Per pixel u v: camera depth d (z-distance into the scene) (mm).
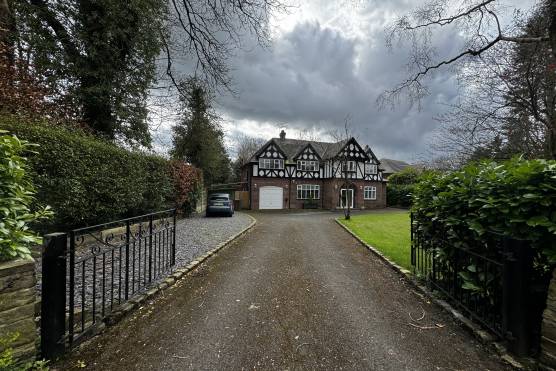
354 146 27422
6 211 1843
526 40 6152
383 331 2727
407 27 7711
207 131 20000
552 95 7094
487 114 8227
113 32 8797
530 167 2361
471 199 2879
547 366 2039
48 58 8164
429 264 4004
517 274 2264
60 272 2182
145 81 10234
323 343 2498
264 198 26172
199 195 17312
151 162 9227
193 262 5090
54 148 4961
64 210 5230
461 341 2545
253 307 3268
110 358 2213
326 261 5633
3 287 1758
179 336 2576
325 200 27812
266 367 2139
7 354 1549
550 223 2076
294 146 29703
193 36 6965
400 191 29547
